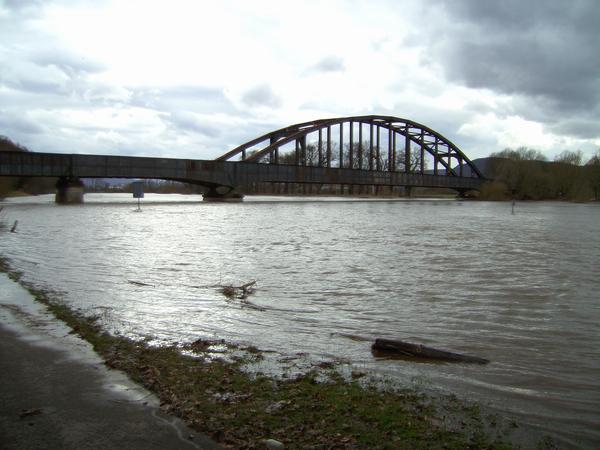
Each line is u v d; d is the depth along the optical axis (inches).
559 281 761.6
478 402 307.3
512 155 6993.1
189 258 952.9
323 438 247.6
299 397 301.1
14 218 1937.7
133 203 3469.5
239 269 833.5
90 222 1788.9
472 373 361.7
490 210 3565.5
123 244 1153.4
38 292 594.6
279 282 721.6
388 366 372.2
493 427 271.1
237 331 460.4
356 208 3422.7
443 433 259.3
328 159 4722.0
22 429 247.3
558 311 565.3
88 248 1069.1
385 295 642.2
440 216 2655.0
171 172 3302.2
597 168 6033.5
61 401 281.6
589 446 253.9
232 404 287.3
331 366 368.2
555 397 319.6
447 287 702.5
